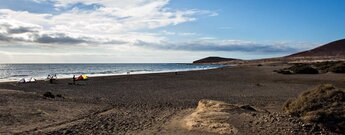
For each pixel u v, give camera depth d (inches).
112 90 1106.1
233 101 815.1
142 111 631.8
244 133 393.4
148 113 602.2
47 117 530.6
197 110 525.0
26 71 3336.6
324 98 486.9
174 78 1722.4
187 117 492.7
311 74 1883.6
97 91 1068.5
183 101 809.5
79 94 968.3
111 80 1569.9
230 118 437.4
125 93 1010.7
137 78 1716.3
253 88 1168.2
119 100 818.2
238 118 439.5
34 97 761.0
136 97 898.1
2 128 440.1
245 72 2252.7
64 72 3036.4
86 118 540.4
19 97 733.9
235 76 1849.2
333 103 469.4
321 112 443.8
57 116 543.8
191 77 1798.7
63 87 1208.8
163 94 986.1
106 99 836.0
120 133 430.9
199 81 1513.3
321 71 2098.9
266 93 1006.4
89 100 800.9
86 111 611.8
